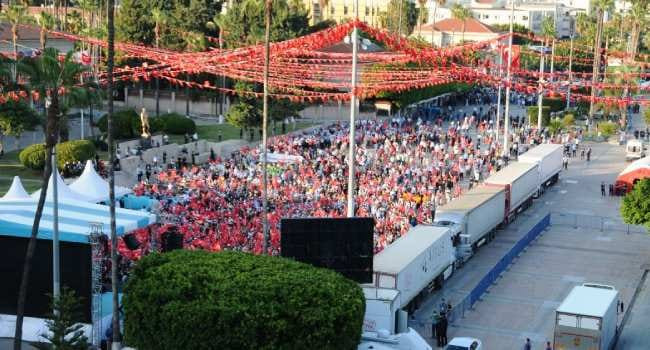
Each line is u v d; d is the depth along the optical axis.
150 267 45.94
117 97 144.25
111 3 46.03
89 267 52.44
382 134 125.19
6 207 57.38
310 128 130.75
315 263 53.34
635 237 85.38
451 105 167.38
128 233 60.56
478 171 104.38
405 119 140.88
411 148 119.56
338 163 102.56
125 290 44.81
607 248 81.19
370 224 53.59
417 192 89.31
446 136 128.75
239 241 67.38
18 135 101.25
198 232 69.06
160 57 100.44
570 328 51.78
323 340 41.72
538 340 58.06
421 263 60.84
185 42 135.12
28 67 47.88
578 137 140.50
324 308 42.09
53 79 47.81
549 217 89.38
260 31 126.56
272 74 91.31
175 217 73.06
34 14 164.00
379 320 52.34
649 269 74.81
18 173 92.88
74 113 128.50
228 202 80.94
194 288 43.19
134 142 108.06
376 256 59.66
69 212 57.81
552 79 145.75
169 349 42.50
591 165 122.06
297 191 86.88
